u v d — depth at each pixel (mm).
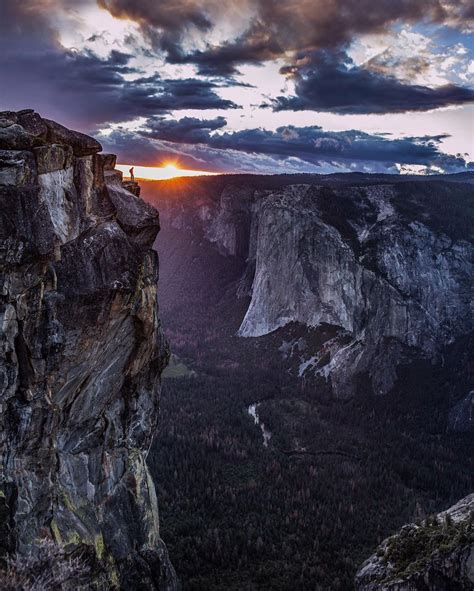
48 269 37156
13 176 35250
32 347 36500
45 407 37594
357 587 36812
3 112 39250
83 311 38625
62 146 39281
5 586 29469
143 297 44656
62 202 39375
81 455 44031
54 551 34812
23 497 36000
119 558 44875
